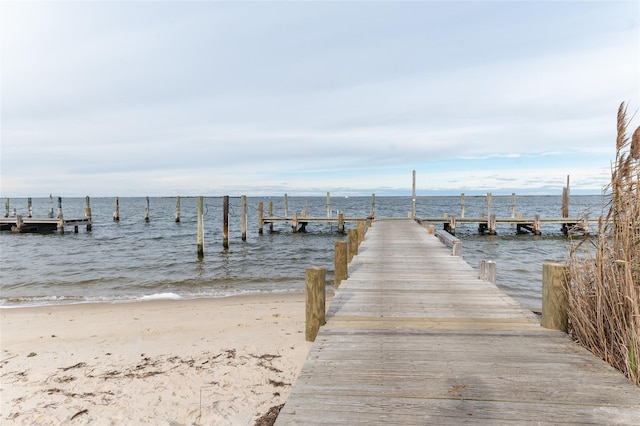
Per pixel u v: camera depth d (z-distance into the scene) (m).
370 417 2.39
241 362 5.45
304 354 5.73
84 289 10.98
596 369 3.05
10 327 7.20
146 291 10.69
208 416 4.02
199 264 15.49
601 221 3.57
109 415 4.06
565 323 3.94
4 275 13.14
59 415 4.06
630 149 3.33
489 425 2.30
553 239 24.16
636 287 3.12
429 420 2.36
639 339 2.87
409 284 6.17
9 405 4.29
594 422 2.32
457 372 3.01
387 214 53.22
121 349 6.01
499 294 5.54
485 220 24.86
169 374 5.07
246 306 8.65
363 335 3.89
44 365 5.39
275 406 4.20
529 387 2.76
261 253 18.66
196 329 6.96
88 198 30.31
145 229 32.12
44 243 22.73
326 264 15.47
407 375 2.97
